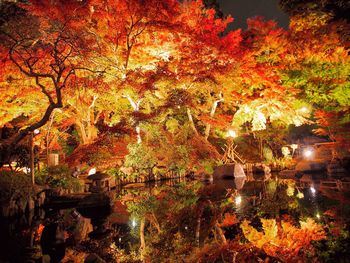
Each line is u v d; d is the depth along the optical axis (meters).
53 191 12.34
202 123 20.22
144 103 18.62
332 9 15.27
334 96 15.09
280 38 16.08
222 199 12.27
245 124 22.42
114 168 16.77
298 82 16.66
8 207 9.71
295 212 9.38
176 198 13.11
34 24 13.28
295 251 6.36
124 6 14.29
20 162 12.19
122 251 7.25
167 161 17.25
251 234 7.46
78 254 7.13
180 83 14.80
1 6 13.75
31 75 10.11
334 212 9.03
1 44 12.90
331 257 5.98
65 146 21.12
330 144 18.14
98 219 10.26
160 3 14.23
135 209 11.58
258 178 18.14
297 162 20.81
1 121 16.03
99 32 15.24
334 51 14.33
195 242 7.43
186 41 15.55
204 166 18.33
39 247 7.65
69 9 13.15
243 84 18.16
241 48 17.33
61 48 13.22
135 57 15.65
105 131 14.93
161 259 6.65
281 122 20.34
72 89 14.66
